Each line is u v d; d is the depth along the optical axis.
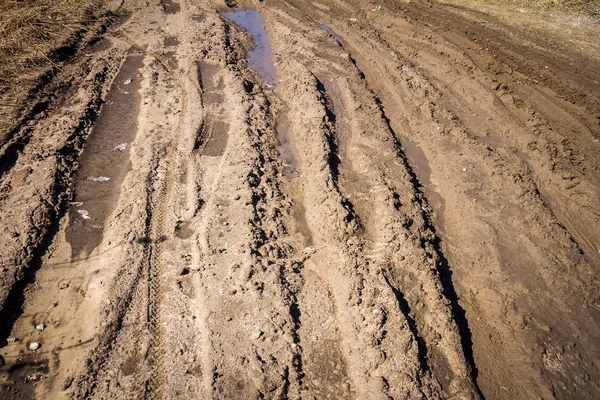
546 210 7.29
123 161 7.93
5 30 10.40
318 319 5.60
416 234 6.68
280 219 7.02
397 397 4.73
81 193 7.23
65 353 5.13
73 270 6.05
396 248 6.44
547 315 5.90
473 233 7.04
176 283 5.86
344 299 5.71
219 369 4.95
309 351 5.27
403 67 11.38
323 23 14.00
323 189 7.35
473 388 5.05
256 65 11.64
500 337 5.71
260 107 9.55
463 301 6.15
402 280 6.07
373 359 5.05
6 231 6.30
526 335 5.68
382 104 10.21
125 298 5.63
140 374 4.91
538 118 9.45
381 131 9.05
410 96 10.38
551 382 5.21
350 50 12.45
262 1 15.16
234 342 5.21
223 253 6.28
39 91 9.20
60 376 4.93
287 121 9.50
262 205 7.18
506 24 13.53
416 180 8.17
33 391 4.80
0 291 5.61
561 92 10.40
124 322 5.39
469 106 10.13
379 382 4.85
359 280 5.86
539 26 13.40
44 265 6.08
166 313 5.51
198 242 6.43
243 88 10.01
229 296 5.69
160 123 8.88
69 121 8.54
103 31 12.18
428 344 5.38
